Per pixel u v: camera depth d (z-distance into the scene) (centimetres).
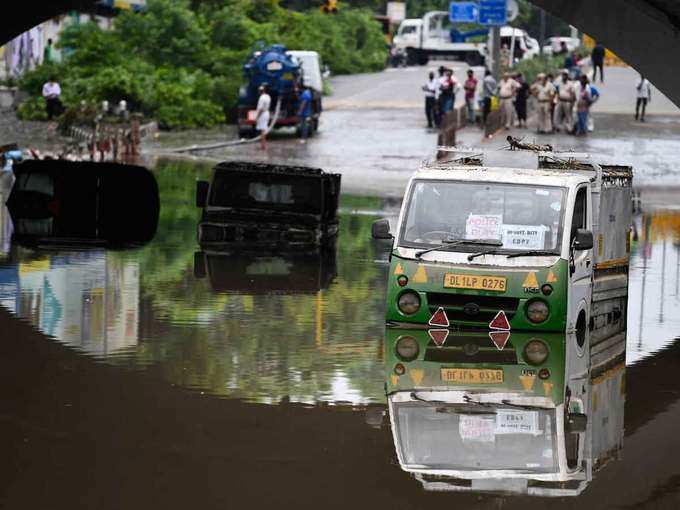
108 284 3925
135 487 1908
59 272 4169
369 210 6419
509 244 3238
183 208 6406
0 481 1925
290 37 15138
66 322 3259
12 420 2288
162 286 3919
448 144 9044
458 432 2262
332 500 1862
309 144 9862
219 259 4634
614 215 3612
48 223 5703
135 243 5066
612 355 3062
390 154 9288
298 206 5203
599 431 2302
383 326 3316
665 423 2370
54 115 10875
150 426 2264
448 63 18788
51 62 11625
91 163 6019
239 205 5209
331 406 2434
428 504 1853
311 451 2120
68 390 2525
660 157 9075
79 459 2050
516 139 3719
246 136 10181
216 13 13288
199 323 3294
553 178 3262
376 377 2698
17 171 5988
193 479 1952
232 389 2556
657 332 3425
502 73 13600
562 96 9944
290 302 3675
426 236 3284
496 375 2753
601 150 9231
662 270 4594
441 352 2983
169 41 12350
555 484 1962
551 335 3225
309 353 2942
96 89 11138
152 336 3100
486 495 1900
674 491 1934
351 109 12256
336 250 5025
